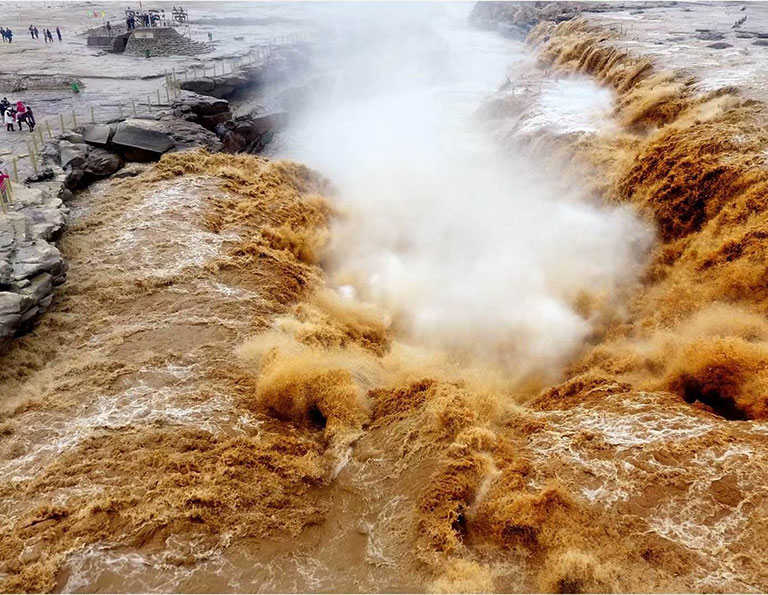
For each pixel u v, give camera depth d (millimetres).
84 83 31953
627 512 8680
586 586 7648
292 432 11172
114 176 21359
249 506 9359
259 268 16344
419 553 8531
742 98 20094
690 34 36812
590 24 44656
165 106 27438
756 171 15414
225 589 8031
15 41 47250
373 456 10703
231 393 11734
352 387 12094
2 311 12180
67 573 8047
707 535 8203
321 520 9461
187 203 19250
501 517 8859
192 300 14531
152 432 10523
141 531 8664
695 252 15492
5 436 10477
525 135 25703
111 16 68000
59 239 16484
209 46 43500
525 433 10906
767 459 9328
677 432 10250
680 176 17094
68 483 9422
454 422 10898
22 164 19125
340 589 8109
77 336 13148
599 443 10172
